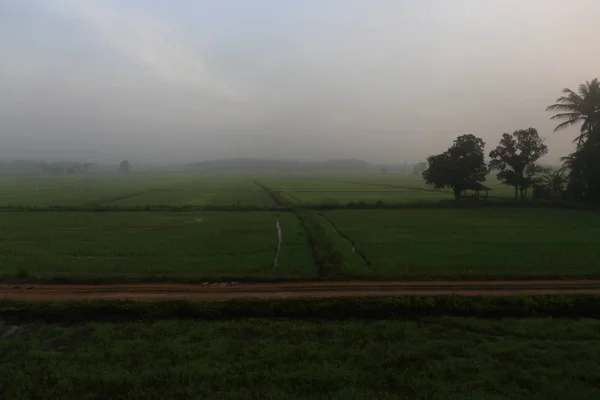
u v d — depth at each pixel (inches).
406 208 1647.4
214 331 444.5
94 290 586.6
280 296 556.1
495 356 389.1
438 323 470.3
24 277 631.2
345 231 1069.8
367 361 379.6
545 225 1159.6
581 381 345.4
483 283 616.4
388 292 576.1
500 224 1185.4
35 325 468.1
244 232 1077.8
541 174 1833.2
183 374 354.3
